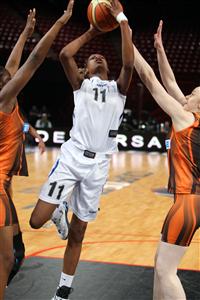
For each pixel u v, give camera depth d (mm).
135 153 14367
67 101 18156
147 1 21047
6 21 19453
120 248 4785
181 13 20859
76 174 3201
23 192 7828
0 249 2686
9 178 2779
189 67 18328
